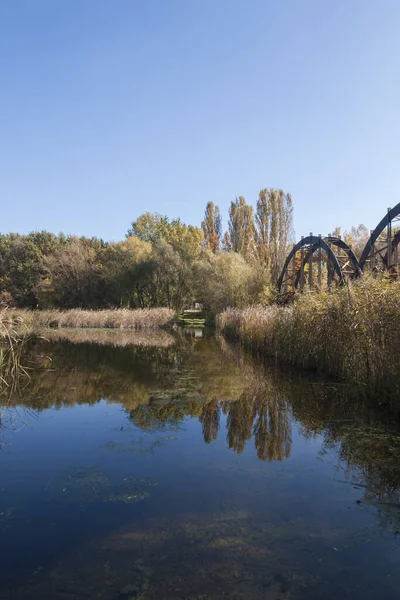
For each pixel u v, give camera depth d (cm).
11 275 4788
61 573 314
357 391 856
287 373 1192
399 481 473
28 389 1013
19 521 390
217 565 323
